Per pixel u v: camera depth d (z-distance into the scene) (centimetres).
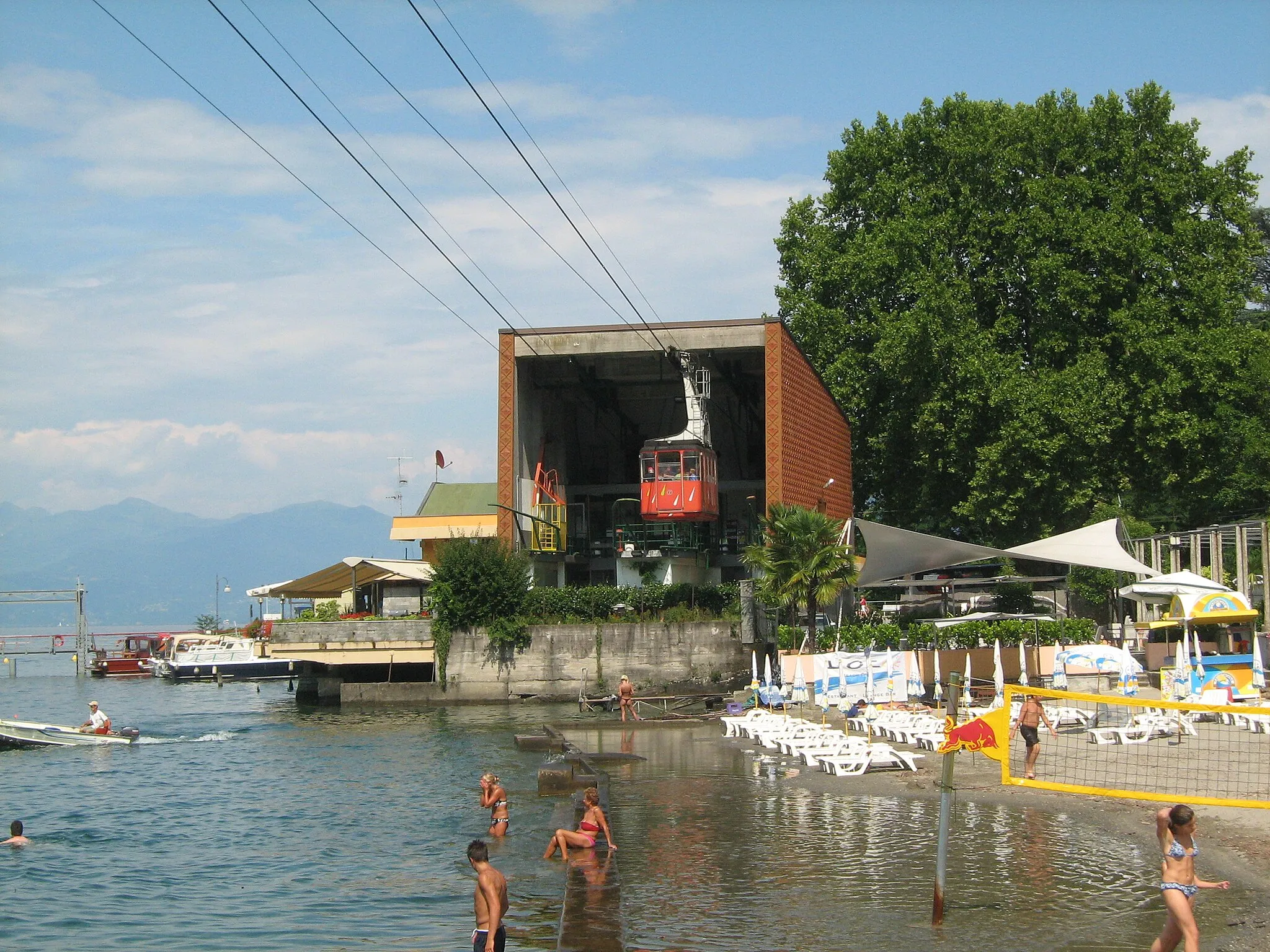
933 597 5738
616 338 5538
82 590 10038
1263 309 7925
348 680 5872
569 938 1497
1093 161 6100
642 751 3422
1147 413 5819
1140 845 1922
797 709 4119
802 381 5634
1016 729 3042
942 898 1538
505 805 2405
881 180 6506
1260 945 1381
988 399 5962
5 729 4172
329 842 2395
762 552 4594
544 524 5956
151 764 3734
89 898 1994
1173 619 3656
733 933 1512
